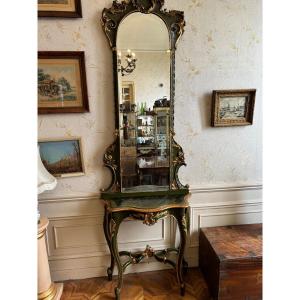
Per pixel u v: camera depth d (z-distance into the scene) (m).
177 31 1.75
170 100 1.82
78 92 1.78
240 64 1.91
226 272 1.64
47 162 1.83
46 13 1.65
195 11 1.81
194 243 2.10
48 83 1.74
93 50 1.75
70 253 1.98
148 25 1.72
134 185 1.88
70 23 1.71
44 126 1.79
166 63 1.78
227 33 1.86
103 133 1.85
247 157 2.05
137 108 1.80
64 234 1.94
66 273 2.00
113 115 1.84
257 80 1.95
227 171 2.05
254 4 1.87
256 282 1.68
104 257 2.02
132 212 1.69
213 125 1.93
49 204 1.88
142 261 2.08
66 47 1.73
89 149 1.86
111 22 1.70
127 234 2.03
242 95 1.92
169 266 2.12
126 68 1.75
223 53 1.88
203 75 1.89
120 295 1.85
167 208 1.70
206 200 2.06
